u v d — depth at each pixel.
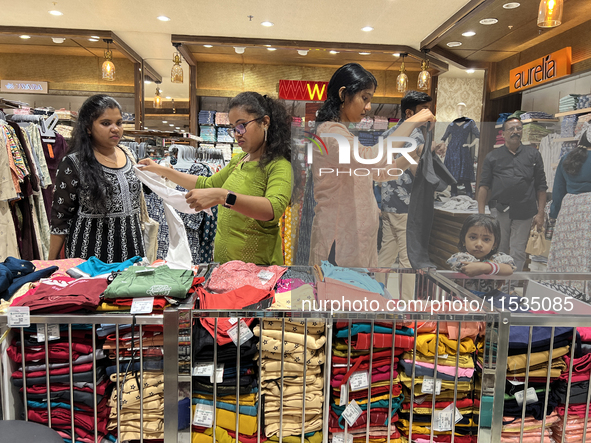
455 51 6.71
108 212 1.97
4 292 1.29
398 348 1.22
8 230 2.72
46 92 7.09
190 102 7.39
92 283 1.29
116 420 1.24
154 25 5.91
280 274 1.41
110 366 1.21
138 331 1.20
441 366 1.20
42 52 6.95
